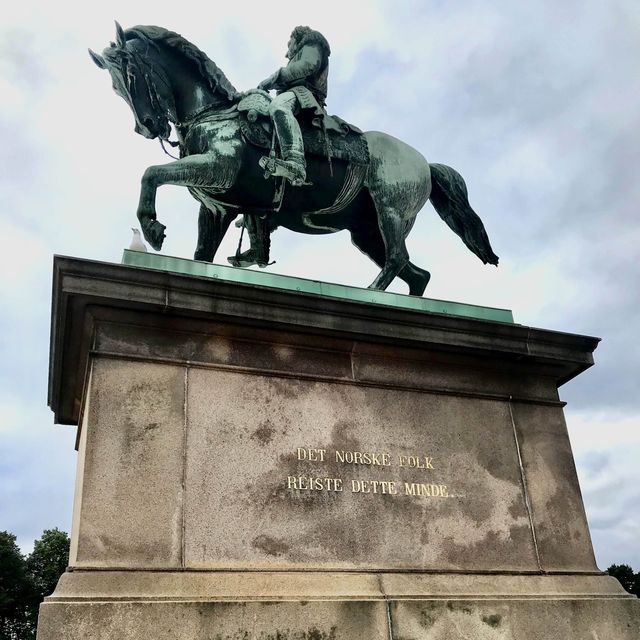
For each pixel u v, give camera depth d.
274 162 6.06
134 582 3.82
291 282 5.29
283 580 4.17
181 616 3.73
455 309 5.86
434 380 5.42
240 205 6.66
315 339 5.09
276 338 4.98
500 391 5.62
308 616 4.00
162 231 5.56
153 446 4.29
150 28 6.65
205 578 3.98
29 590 43.06
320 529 4.49
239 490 4.38
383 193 7.00
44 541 46.78
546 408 5.77
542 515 5.29
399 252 6.93
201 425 4.47
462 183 7.51
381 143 7.21
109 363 4.41
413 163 7.21
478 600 4.52
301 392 4.88
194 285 4.69
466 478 5.16
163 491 4.19
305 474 4.62
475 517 5.04
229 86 6.75
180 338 4.69
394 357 5.36
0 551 42.59
